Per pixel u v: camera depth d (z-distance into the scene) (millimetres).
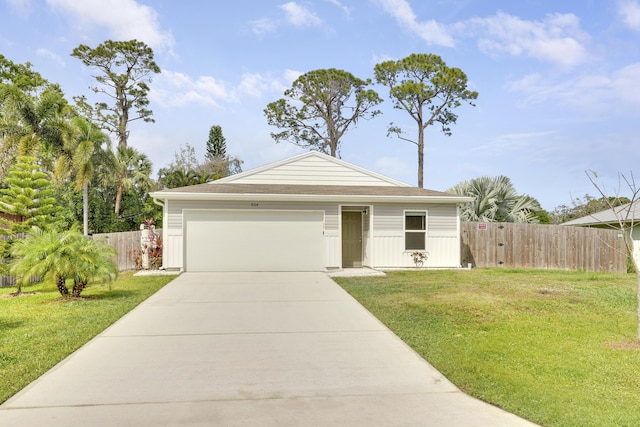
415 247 15414
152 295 9859
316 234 14570
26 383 4488
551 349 5648
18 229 13781
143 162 32031
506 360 5215
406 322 7156
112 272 9617
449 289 10422
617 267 15828
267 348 5789
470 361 5145
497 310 8047
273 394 4223
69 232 9539
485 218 18688
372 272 13844
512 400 4039
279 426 3541
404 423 3602
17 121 21062
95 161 23844
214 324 7125
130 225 29359
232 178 17047
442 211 15562
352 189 16141
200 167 46906
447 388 4379
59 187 24328
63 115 23828
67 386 4402
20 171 16781
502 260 17078
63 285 9570
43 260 9227
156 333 6562
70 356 5410
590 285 11180
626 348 5707
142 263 15117
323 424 3580
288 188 15844
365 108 34969
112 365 5078
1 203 16203
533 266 16984
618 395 4168
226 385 4453
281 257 14398
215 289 10641
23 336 6316
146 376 4711
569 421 3609
